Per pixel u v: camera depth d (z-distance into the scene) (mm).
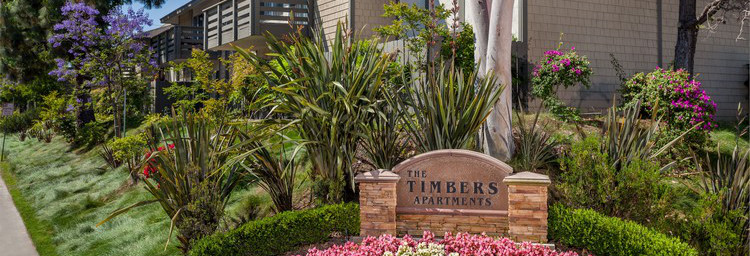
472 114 7688
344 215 7211
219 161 8195
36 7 22266
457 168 6852
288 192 8109
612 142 7547
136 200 11227
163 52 26359
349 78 7746
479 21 9164
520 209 6512
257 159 8305
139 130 18766
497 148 8742
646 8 15492
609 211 7012
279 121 7812
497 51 8695
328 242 7152
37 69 24453
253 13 16547
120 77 18500
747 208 6355
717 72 16469
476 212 6758
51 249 9438
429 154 6930
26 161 19578
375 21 15945
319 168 7988
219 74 24094
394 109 7930
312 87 7738
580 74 12008
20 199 13930
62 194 13297
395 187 6883
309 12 17172
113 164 14992
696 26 13867
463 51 11680
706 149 10672
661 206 6793
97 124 21047
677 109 10594
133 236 8945
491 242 6109
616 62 14797
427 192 6934
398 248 6188
